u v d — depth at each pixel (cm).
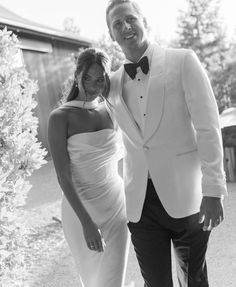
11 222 313
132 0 192
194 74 176
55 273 349
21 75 342
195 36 1959
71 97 221
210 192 172
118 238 235
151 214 196
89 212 229
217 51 1928
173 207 190
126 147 204
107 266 235
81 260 243
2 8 1288
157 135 186
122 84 197
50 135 213
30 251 407
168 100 182
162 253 197
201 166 177
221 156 174
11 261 312
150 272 199
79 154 216
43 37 1130
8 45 332
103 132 221
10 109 323
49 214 545
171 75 181
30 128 341
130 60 196
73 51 1285
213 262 335
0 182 282
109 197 230
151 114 184
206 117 174
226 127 577
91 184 225
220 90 1730
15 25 957
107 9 194
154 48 193
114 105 201
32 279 340
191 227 192
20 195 317
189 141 188
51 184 764
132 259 362
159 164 189
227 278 303
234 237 383
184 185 190
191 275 198
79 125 215
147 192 196
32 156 326
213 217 173
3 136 316
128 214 202
